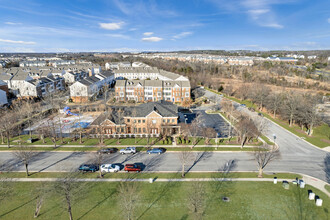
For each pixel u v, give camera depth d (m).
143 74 160.75
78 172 40.06
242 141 52.34
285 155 48.84
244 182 37.41
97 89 115.19
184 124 62.88
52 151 49.47
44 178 37.88
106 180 37.66
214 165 43.47
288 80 137.38
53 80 118.69
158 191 34.56
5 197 31.77
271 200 32.84
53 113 82.75
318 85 118.62
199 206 28.53
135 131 60.72
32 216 29.30
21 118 72.19
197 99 108.88
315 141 56.88
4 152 48.78
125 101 104.12
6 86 98.94
